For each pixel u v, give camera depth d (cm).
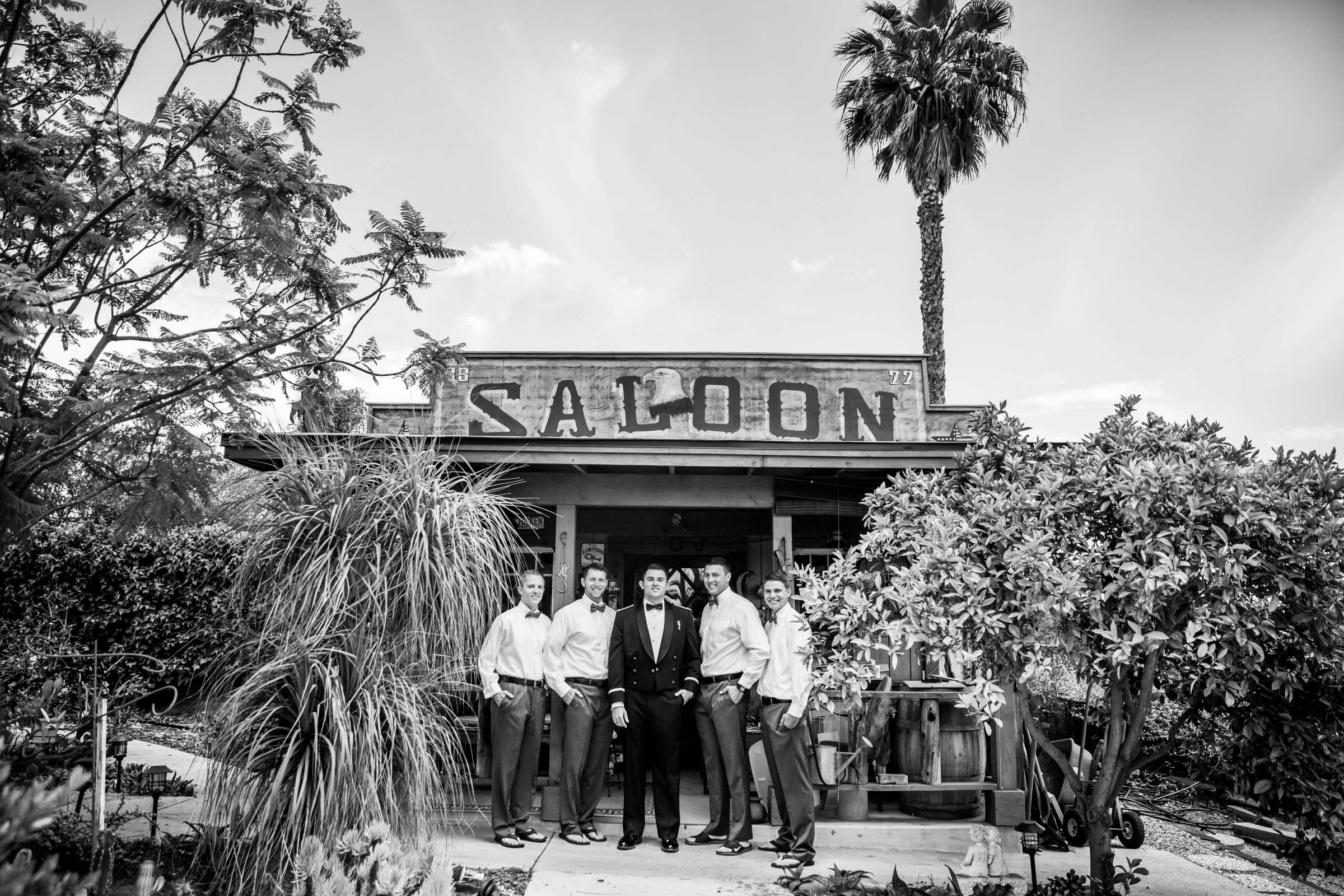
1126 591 399
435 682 448
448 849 469
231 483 502
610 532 827
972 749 588
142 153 448
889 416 732
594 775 557
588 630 564
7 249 443
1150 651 406
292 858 380
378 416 723
